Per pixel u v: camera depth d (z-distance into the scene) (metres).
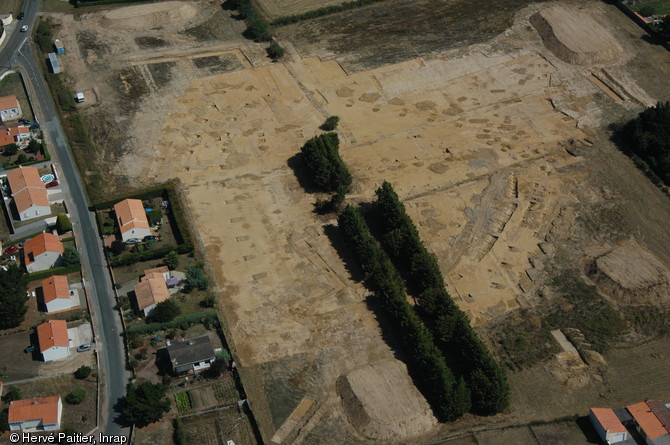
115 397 125.00
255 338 135.00
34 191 159.12
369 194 164.00
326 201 161.62
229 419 122.38
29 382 127.12
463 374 126.94
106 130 181.50
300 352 132.62
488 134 179.62
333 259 149.62
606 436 117.56
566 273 146.62
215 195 164.25
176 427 120.75
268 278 146.12
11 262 147.75
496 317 138.38
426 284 139.75
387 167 170.88
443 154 174.12
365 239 146.62
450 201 161.75
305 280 145.50
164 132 181.00
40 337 130.12
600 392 126.38
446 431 121.12
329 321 137.75
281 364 130.62
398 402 123.00
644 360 131.38
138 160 173.12
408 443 119.31
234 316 139.00
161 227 157.12
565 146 176.12
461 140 177.88
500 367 129.12
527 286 143.88
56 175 166.62
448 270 147.00
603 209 160.38
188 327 136.38
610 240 153.75
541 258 149.50
